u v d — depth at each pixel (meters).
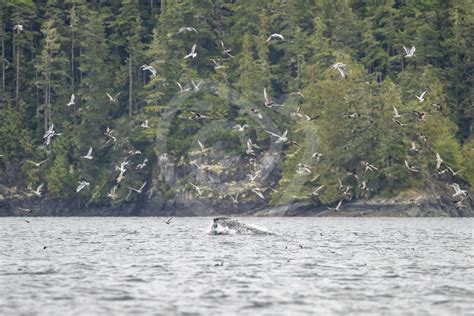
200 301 100.50
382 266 134.50
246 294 105.31
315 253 156.50
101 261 142.00
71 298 102.44
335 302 100.12
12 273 124.88
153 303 99.25
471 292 107.38
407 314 93.38
